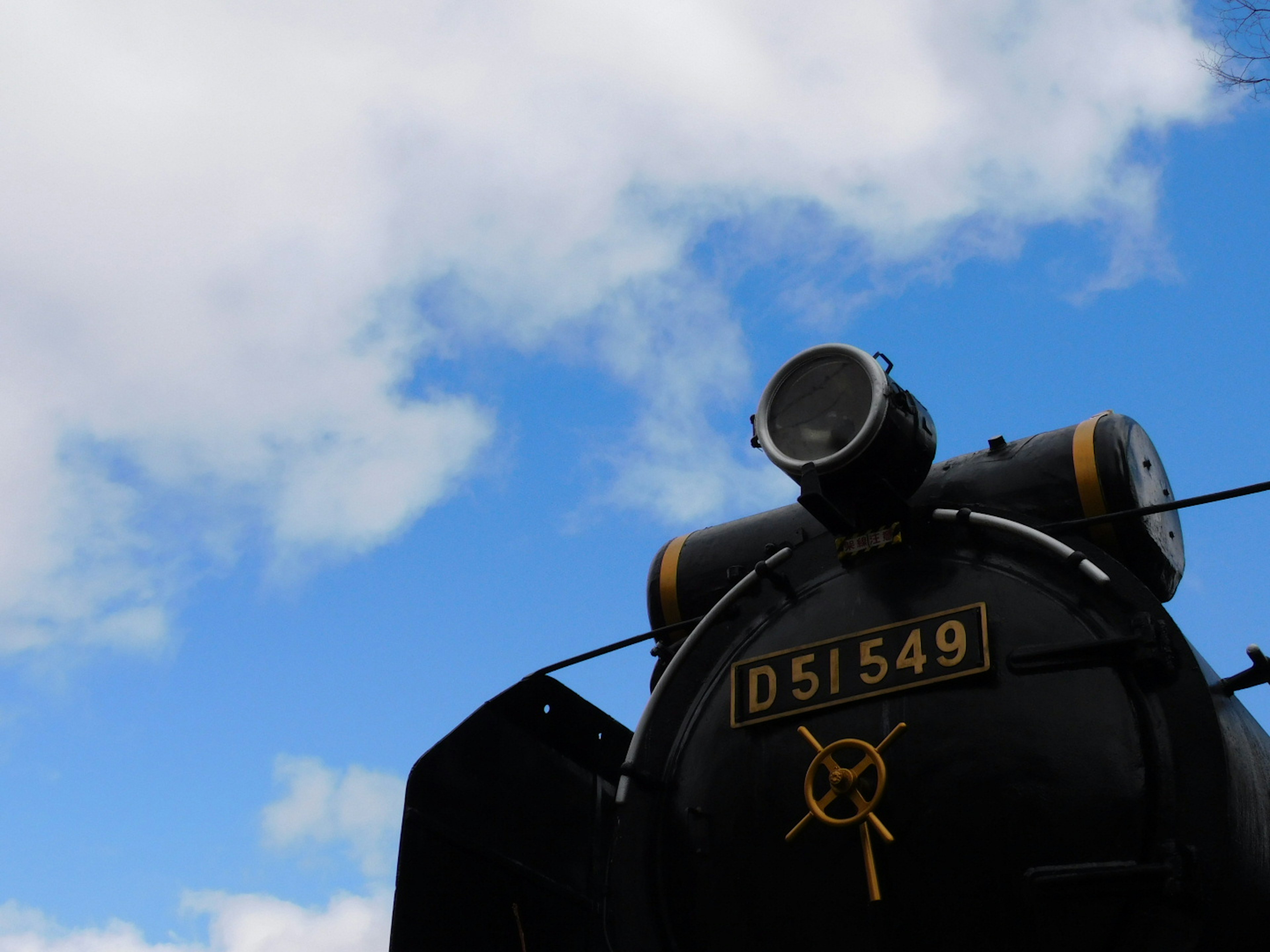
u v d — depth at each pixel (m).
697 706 4.98
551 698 5.83
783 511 5.60
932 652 4.45
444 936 5.12
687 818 4.73
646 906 4.68
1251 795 4.05
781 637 4.90
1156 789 3.94
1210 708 3.96
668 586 5.61
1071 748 4.10
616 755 6.28
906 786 4.28
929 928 4.11
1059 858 3.99
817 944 4.28
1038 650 4.27
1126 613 4.23
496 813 5.50
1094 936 3.86
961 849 4.13
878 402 4.64
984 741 4.23
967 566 4.64
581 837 5.97
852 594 4.82
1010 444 5.04
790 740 4.59
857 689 4.52
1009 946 3.98
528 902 5.56
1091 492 4.71
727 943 4.47
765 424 4.91
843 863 4.30
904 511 4.83
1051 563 4.49
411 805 5.12
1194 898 3.73
